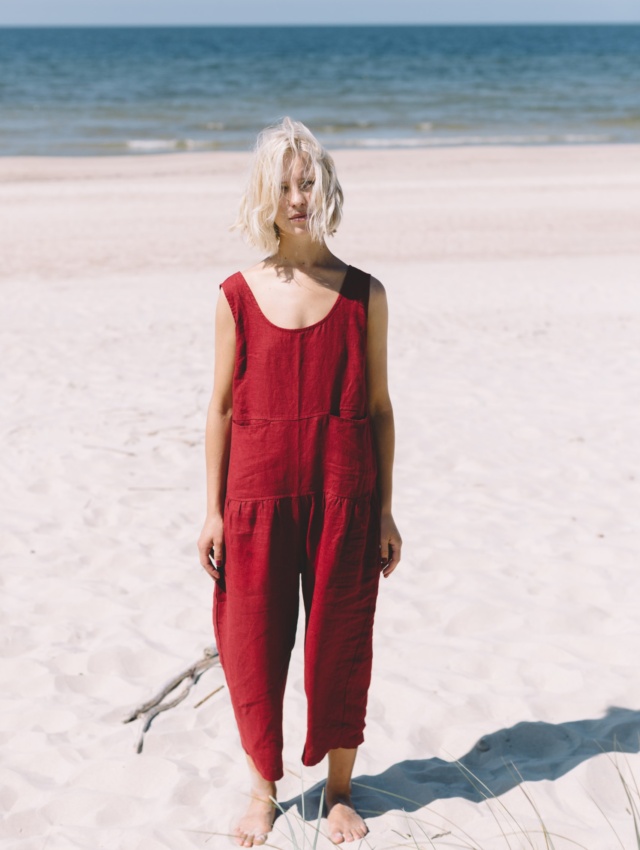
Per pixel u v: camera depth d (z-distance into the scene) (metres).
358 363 2.54
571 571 4.62
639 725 3.33
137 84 53.47
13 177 20.27
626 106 42.78
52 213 16.27
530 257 13.50
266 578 2.57
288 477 2.53
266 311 2.52
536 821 2.83
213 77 59.34
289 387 2.51
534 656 3.84
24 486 5.79
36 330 9.62
